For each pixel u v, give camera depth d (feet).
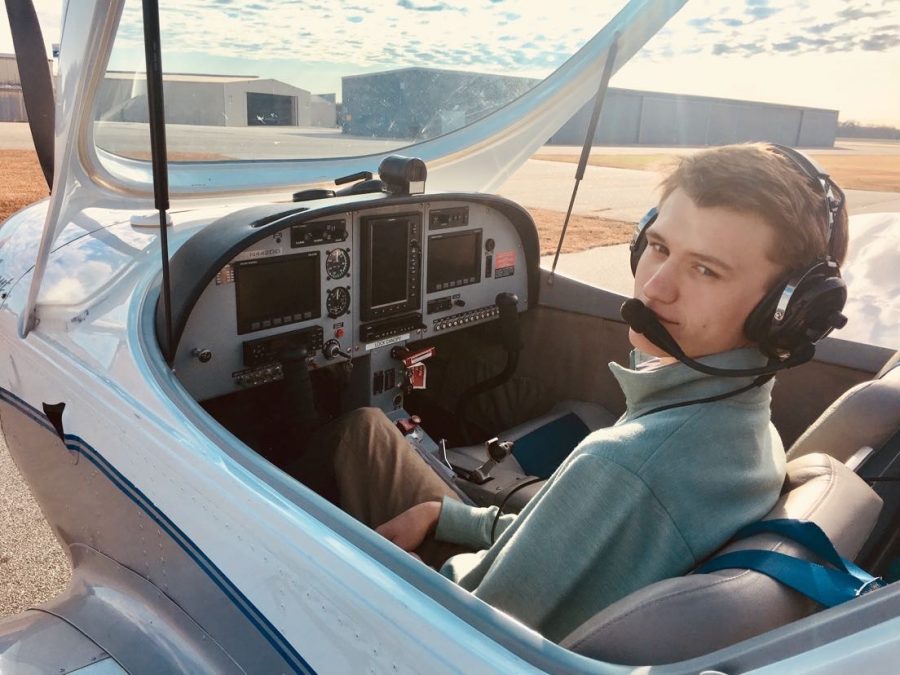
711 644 2.16
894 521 3.69
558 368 7.93
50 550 7.43
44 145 5.73
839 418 3.97
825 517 2.67
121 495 4.22
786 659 1.76
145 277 4.93
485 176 8.41
